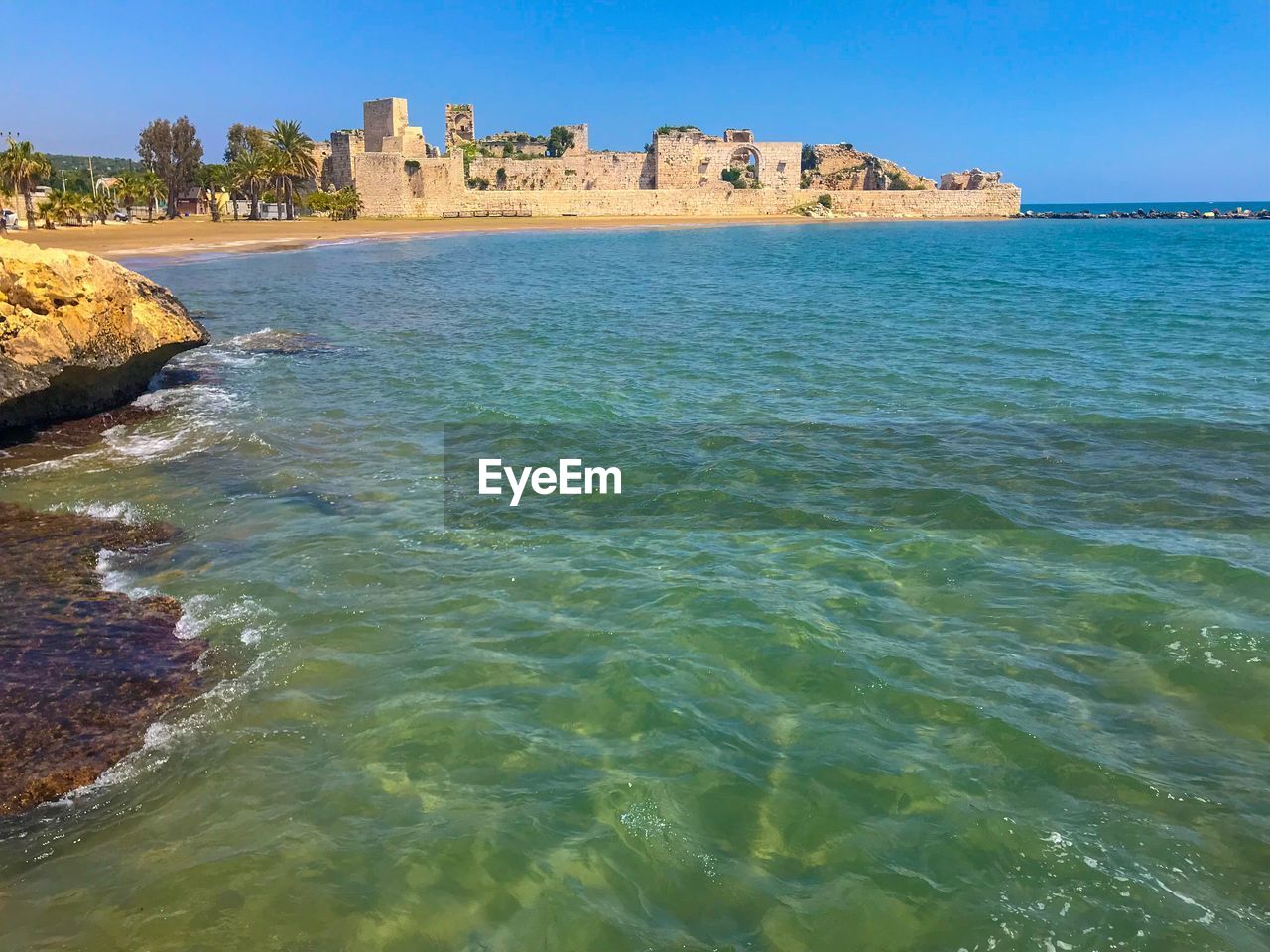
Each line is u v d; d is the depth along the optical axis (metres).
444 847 4.91
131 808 5.23
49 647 6.99
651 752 5.79
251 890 4.59
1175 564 8.68
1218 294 34.91
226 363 19.09
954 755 5.73
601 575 8.53
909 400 16.11
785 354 21.02
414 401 15.91
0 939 4.28
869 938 4.35
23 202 80.38
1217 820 5.10
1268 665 6.75
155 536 9.41
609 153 117.81
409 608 7.82
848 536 9.55
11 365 12.74
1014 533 9.61
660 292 35.44
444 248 60.91
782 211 126.75
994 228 114.19
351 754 5.75
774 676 6.70
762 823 5.14
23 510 10.11
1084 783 5.43
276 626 7.46
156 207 101.94
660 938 4.36
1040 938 4.31
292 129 86.88
